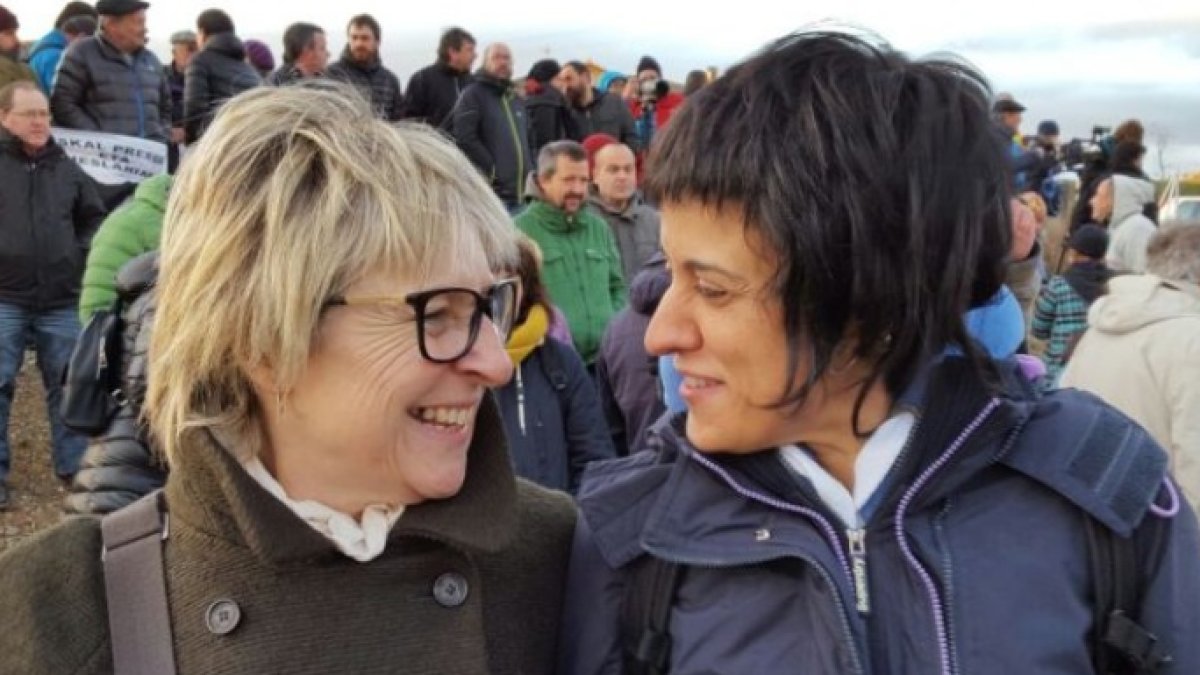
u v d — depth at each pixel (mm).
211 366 1174
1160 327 2967
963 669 1020
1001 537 1063
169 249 1196
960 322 1023
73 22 8094
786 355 1003
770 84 982
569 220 4746
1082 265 5391
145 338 1988
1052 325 5410
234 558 1215
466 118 7242
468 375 1211
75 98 6480
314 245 1114
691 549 1108
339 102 1210
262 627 1201
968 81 1021
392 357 1158
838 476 1110
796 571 1087
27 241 5250
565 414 3283
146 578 1221
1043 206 5180
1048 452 1087
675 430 1168
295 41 7121
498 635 1304
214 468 1173
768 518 1096
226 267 1140
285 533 1168
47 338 5395
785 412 1040
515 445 3182
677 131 1021
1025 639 1020
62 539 1260
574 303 4699
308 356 1157
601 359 3727
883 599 1059
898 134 964
